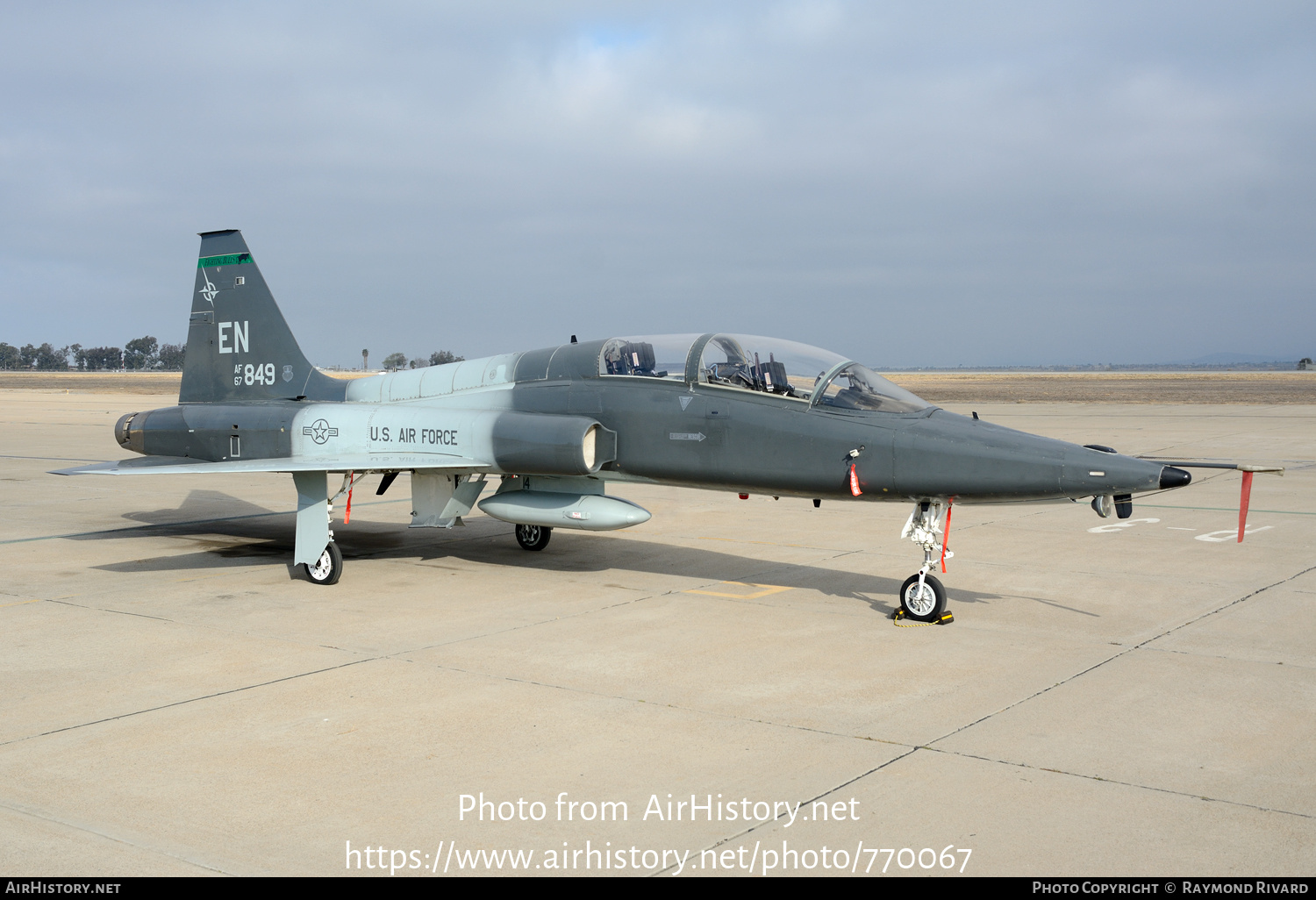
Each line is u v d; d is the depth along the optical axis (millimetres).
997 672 7363
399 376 12914
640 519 10656
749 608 9523
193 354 14430
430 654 7781
